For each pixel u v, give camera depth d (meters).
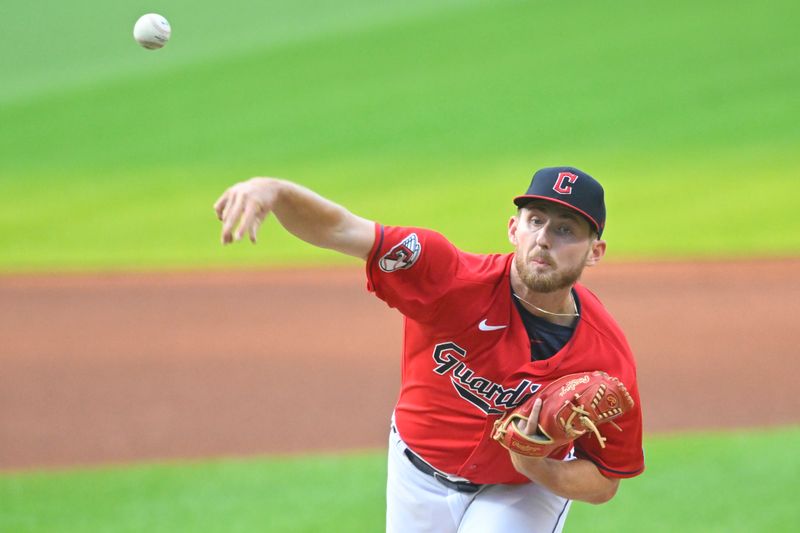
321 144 86.56
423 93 98.69
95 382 36.50
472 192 71.88
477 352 13.86
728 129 84.00
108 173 80.94
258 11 134.25
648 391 35.47
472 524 14.83
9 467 28.14
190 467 28.09
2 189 77.12
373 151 84.12
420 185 74.12
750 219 63.69
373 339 42.59
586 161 78.31
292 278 54.72
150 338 42.56
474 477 14.79
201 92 103.75
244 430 31.53
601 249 14.00
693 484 26.41
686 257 56.91
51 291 51.28
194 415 32.94
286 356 40.00
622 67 101.69
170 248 61.34
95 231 65.31
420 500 15.23
